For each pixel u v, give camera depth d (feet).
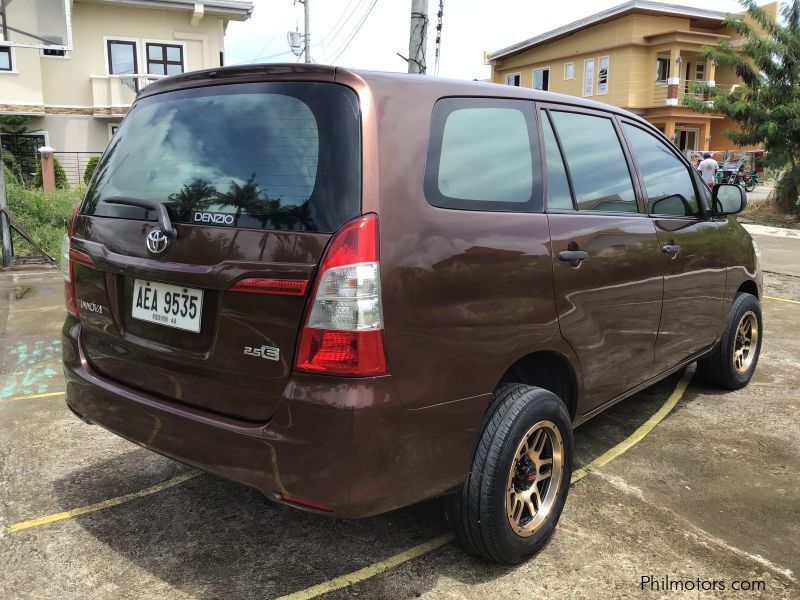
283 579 8.48
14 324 20.86
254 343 7.20
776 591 8.36
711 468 11.68
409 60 30.50
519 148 9.04
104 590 8.21
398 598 8.14
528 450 8.83
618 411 14.39
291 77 7.68
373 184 7.03
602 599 8.18
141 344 8.33
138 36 72.38
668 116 96.32
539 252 8.64
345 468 6.78
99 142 72.84
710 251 13.12
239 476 7.33
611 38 98.12
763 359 18.33
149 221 8.20
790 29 56.80
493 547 8.30
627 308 10.48
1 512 9.95
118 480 10.99
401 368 7.05
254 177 7.48
